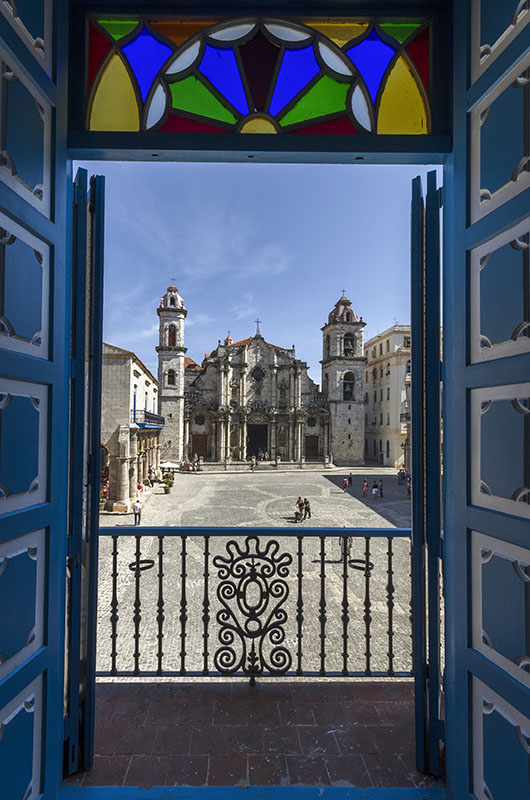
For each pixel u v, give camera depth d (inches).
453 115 86.9
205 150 88.7
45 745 75.2
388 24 93.3
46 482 77.4
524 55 67.6
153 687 114.5
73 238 92.0
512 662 68.5
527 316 66.5
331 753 93.6
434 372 94.8
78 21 90.1
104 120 90.0
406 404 1836.9
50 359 78.6
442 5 90.3
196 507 899.4
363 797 83.9
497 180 73.9
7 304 66.7
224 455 1839.3
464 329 82.0
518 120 69.0
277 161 94.3
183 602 117.5
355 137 89.6
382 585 415.2
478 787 75.9
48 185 78.8
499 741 71.0
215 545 560.7
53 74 80.0
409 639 299.6
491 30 75.4
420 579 93.7
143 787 85.1
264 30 90.4
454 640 83.4
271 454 1926.7
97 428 93.0
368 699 110.7
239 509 877.8
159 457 1612.9
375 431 2064.5
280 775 88.0
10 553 67.2
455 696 82.4
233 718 103.2
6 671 65.9
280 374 2003.0
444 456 92.7
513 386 69.6
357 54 92.4
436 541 93.3
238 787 85.4
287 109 90.9
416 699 91.9
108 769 89.0
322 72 91.8
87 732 89.4
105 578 435.8
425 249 96.0
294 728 100.3
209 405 1898.4
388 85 92.8
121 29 92.0
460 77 83.7
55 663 78.3
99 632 317.7
